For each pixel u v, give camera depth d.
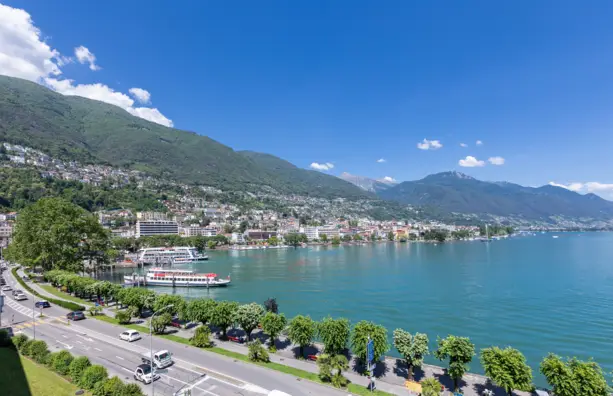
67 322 76.94
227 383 47.56
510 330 89.75
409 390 46.81
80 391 41.75
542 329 90.12
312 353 62.41
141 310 85.00
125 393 39.09
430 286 149.38
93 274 195.12
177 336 68.94
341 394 45.09
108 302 99.69
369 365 49.44
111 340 65.31
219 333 72.25
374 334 54.75
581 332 87.44
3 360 51.00
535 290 137.75
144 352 59.12
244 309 67.31
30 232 134.62
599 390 39.91
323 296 132.50
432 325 94.69
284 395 41.03
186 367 52.88
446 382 51.84
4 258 193.88
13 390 41.53
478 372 64.38
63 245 135.00
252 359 56.06
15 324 75.25
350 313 107.44
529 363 69.44
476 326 93.25
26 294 105.69
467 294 132.50
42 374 46.59
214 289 153.12
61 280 108.25
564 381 41.69
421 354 51.56
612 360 71.00
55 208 140.62
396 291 139.62
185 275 163.25
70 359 48.31
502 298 125.31
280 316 65.06
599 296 125.69
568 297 125.12
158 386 46.25
